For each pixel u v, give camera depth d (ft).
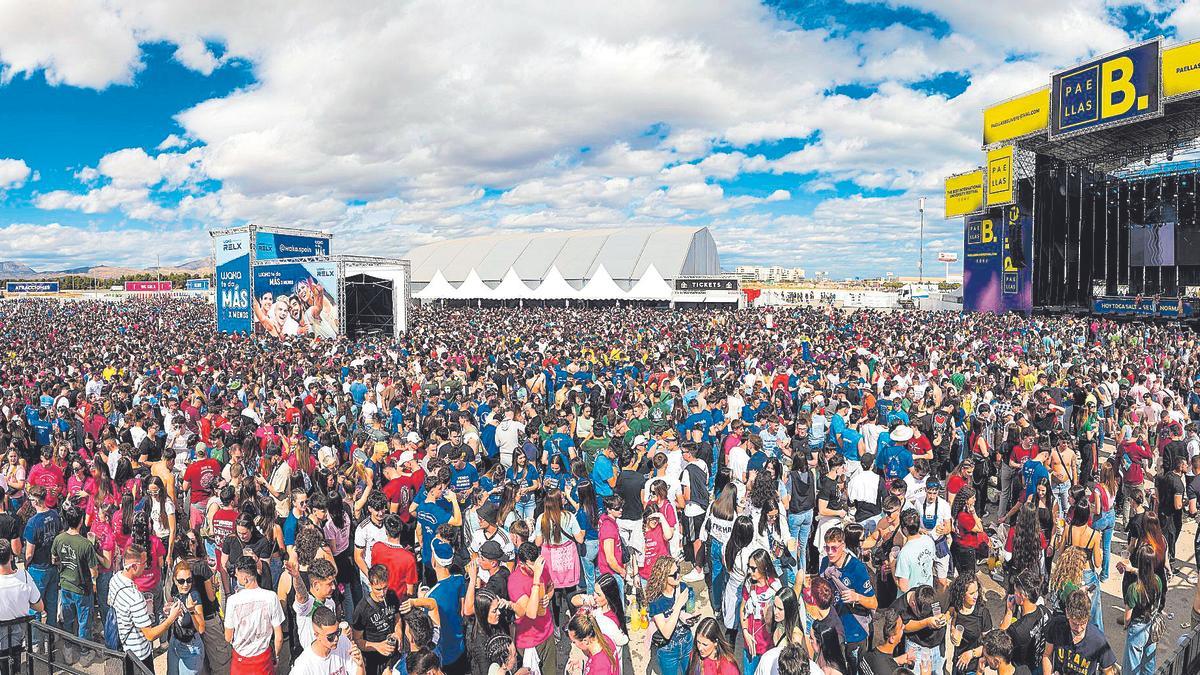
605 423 38.11
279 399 42.60
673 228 308.40
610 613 17.60
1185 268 176.14
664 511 25.00
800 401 47.83
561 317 157.99
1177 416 39.81
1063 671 15.94
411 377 56.54
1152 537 19.33
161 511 25.08
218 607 19.62
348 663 16.56
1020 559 22.72
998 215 163.22
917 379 52.13
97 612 25.94
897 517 22.74
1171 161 149.59
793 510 27.43
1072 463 29.84
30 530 23.15
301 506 23.16
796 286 515.50
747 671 19.33
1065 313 159.12
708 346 85.87
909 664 17.25
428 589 22.21
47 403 48.98
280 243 133.49
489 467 33.19
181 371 59.31
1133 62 115.65
